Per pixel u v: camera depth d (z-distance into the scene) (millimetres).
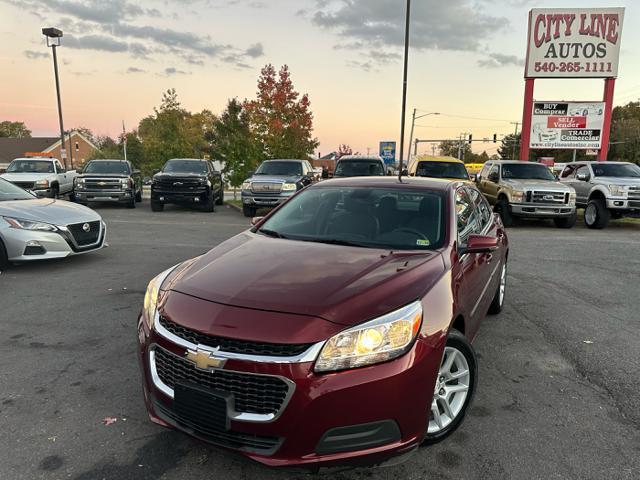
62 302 5762
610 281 7258
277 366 2342
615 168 14812
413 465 2824
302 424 2332
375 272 2908
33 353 4289
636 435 3158
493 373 4055
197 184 16422
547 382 3898
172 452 2912
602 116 20031
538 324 5273
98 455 2869
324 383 2328
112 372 3936
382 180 4477
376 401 2383
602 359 4352
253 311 2525
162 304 2812
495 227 5277
